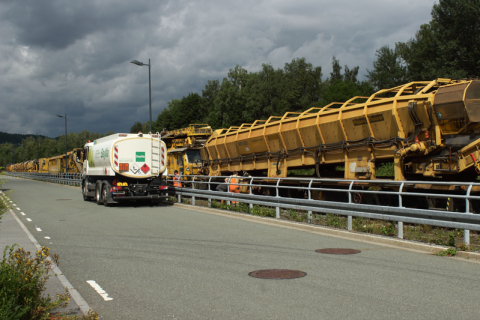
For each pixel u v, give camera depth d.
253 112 70.00
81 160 24.28
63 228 12.09
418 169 11.41
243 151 18.89
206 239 9.84
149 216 15.00
